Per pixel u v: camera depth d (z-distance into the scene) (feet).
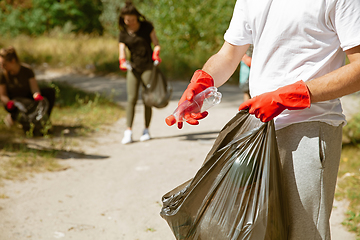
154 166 14.55
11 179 12.70
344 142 16.15
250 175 5.42
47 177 13.20
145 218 10.56
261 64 5.68
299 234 5.55
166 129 20.22
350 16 4.97
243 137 5.54
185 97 5.83
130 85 17.43
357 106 21.90
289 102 5.00
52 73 41.04
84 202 11.50
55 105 23.84
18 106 16.93
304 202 5.46
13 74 17.11
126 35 16.96
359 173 12.87
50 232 9.68
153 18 48.03
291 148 5.55
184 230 5.86
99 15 73.97
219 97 5.87
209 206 5.65
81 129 19.43
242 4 5.89
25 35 62.18
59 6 66.54
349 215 10.32
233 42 6.18
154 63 16.97
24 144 16.19
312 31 5.25
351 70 4.90
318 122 5.49
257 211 5.32
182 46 46.88
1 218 10.16
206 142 17.44
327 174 5.51
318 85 4.98
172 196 6.19
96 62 43.75
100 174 13.75
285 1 5.34
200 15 46.09
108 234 9.72
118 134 19.25
